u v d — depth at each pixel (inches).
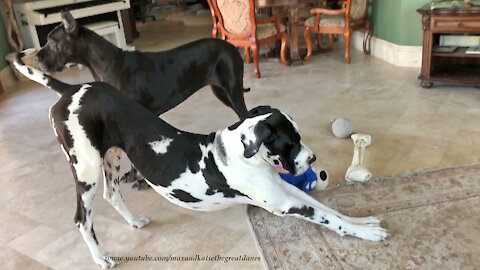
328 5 225.6
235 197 74.4
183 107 154.5
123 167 114.8
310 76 174.9
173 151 72.6
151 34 290.7
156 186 75.9
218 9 179.5
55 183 110.4
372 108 137.4
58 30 95.9
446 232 79.4
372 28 197.8
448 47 147.7
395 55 179.0
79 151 72.3
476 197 87.7
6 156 127.5
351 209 88.0
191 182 72.6
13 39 211.3
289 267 74.8
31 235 90.6
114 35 234.2
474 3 139.5
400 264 73.0
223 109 149.6
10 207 101.2
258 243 81.2
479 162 100.0
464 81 142.5
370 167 103.2
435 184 93.2
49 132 142.8
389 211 86.5
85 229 77.0
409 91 149.3
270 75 180.9
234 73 112.1
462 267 71.1
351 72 175.5
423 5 164.6
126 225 91.2
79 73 211.8
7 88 195.3
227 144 69.8
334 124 118.3
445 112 129.8
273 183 70.8
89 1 225.9
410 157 106.0
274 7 211.3
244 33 177.0
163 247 83.4
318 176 90.7
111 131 73.3
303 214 74.3
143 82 100.2
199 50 106.8
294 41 189.6
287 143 65.8
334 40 227.6
